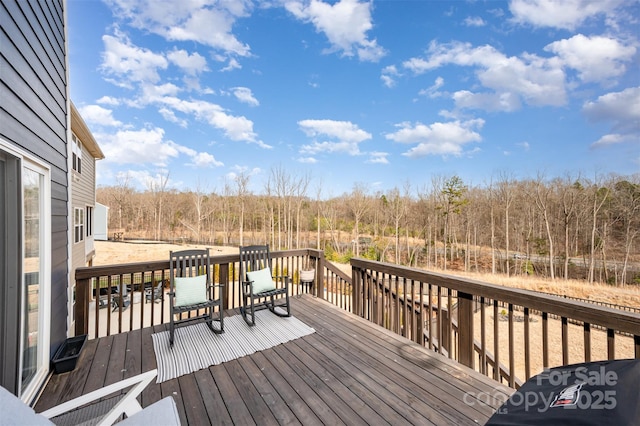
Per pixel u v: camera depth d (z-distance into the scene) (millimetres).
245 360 2543
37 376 2154
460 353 2455
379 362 2482
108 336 3035
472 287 2334
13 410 909
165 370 2373
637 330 1463
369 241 27312
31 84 2195
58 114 3004
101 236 19016
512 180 23391
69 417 1685
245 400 1981
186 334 3119
